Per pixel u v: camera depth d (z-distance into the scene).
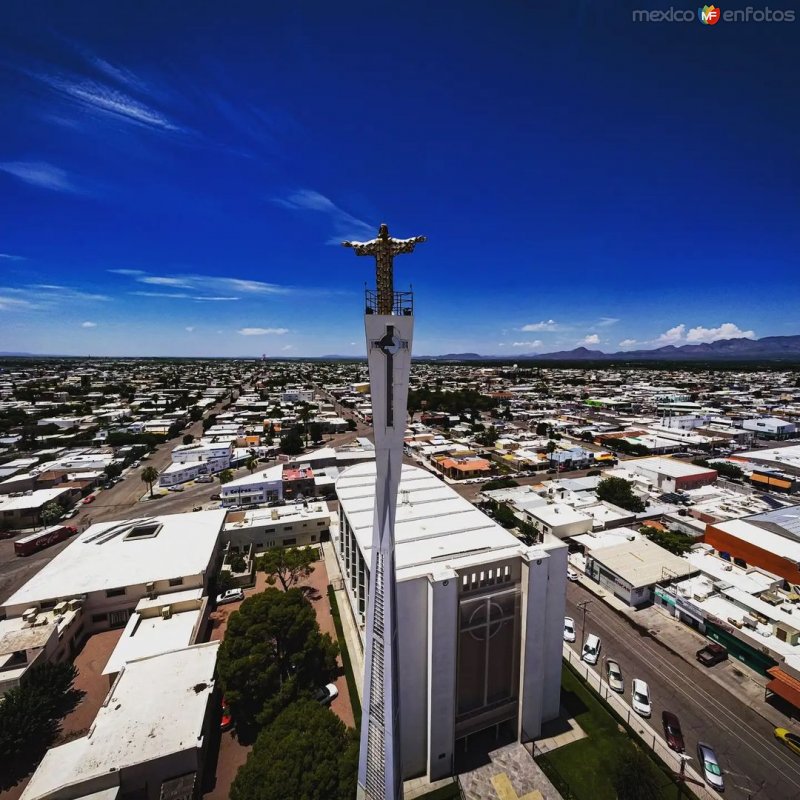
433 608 29.64
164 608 48.12
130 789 29.75
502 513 76.62
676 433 138.12
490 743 34.41
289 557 55.38
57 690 37.66
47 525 80.25
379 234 22.12
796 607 46.53
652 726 35.97
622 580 53.88
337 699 39.31
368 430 163.75
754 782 31.44
